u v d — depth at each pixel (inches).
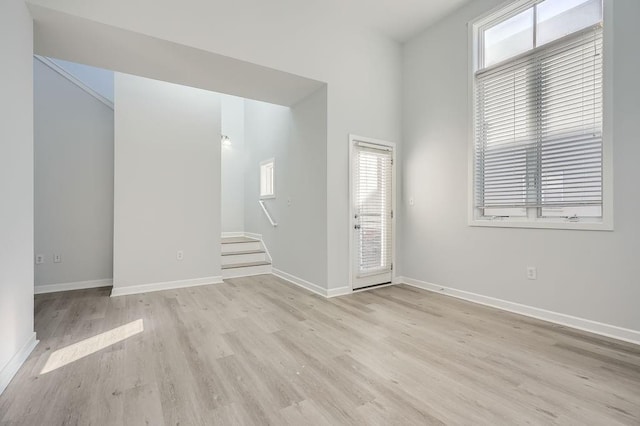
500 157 129.4
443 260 152.2
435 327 108.5
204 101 173.2
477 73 137.0
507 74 126.8
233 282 176.1
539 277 116.3
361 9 142.9
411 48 168.6
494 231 130.6
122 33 98.9
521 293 121.8
